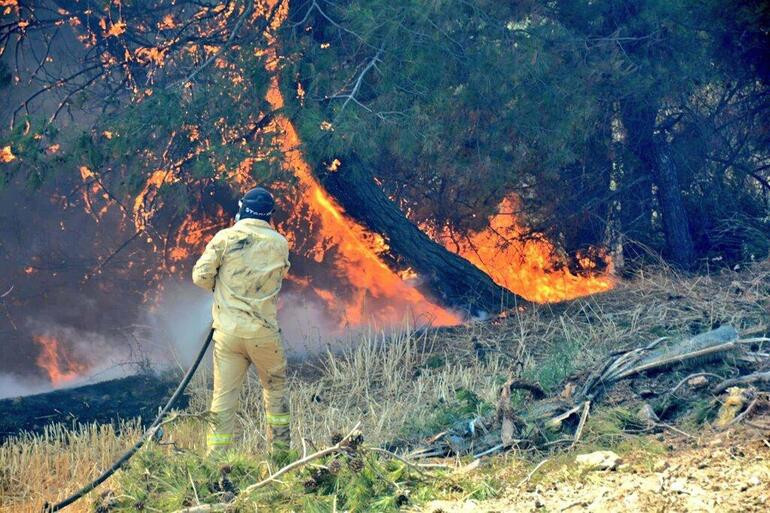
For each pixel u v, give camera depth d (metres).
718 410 11.65
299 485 9.80
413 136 18.39
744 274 20.36
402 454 12.16
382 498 9.60
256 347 11.92
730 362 13.09
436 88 19.03
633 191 27.09
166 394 17.12
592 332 17.05
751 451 9.95
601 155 26.05
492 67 19.25
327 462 10.29
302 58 19.39
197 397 16.64
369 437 13.60
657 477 9.38
